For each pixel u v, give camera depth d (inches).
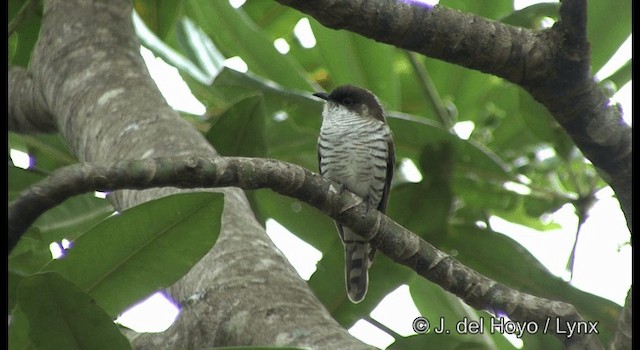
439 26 255.9
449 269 267.0
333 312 354.0
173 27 435.8
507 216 449.4
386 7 254.8
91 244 241.8
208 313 241.9
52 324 226.1
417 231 376.5
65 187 208.8
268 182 250.1
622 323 215.9
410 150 421.4
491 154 393.7
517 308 258.5
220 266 251.8
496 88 435.5
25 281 219.1
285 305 235.8
